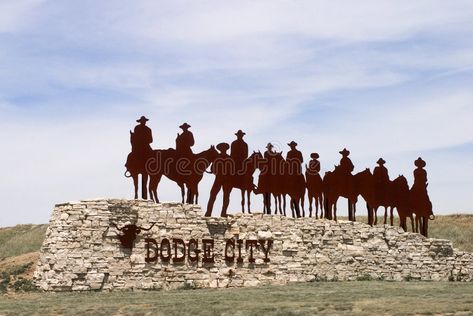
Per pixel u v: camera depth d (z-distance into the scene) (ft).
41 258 150.92
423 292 139.74
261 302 126.52
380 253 174.91
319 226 169.99
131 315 117.70
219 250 157.89
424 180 188.44
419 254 178.70
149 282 150.20
